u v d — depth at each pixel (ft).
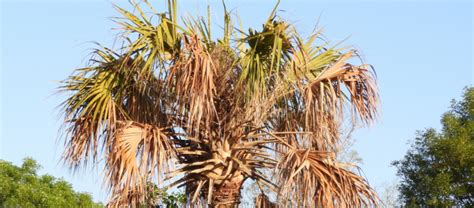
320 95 43.96
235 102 43.29
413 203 104.47
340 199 41.22
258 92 42.24
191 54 41.55
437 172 106.73
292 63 43.62
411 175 107.96
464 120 111.55
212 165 43.42
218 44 43.62
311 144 44.78
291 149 41.91
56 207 107.14
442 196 103.81
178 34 43.62
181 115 43.65
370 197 42.52
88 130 44.09
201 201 44.57
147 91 44.68
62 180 113.50
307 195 40.50
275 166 41.91
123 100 45.73
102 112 43.45
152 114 45.01
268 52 44.11
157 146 41.06
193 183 44.42
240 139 44.11
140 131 41.93
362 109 44.39
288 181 40.27
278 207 42.78
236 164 43.62
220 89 42.88
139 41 42.68
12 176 110.42
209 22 44.14
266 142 44.24
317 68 45.55
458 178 105.50
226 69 42.65
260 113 42.91
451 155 105.60
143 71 41.81
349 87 44.55
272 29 42.80
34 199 107.34
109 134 43.24
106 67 45.06
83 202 111.45
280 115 46.42
